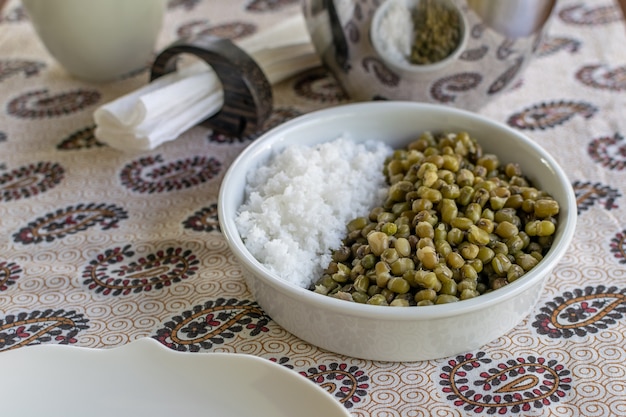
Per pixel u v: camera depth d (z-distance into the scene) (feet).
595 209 1.70
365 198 1.62
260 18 2.43
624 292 1.52
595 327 1.46
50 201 1.79
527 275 1.39
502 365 1.41
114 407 1.32
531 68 2.14
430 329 1.36
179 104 1.85
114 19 2.02
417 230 1.49
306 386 1.29
